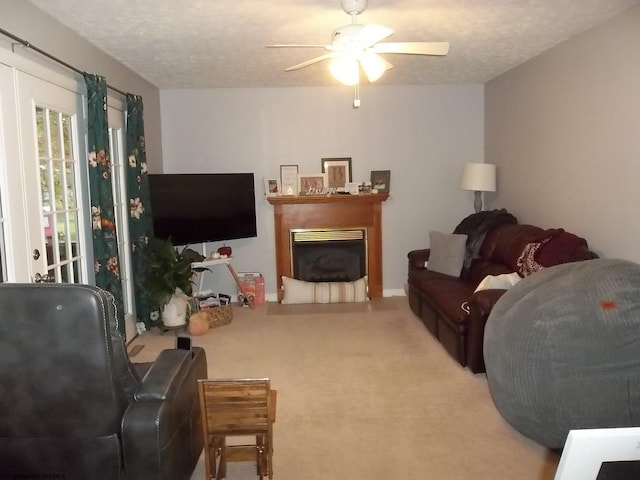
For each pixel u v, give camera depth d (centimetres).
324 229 623
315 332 496
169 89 605
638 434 94
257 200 625
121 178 473
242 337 486
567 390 241
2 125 283
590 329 241
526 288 280
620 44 362
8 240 289
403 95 621
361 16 354
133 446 194
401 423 312
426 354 428
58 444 194
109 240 393
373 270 632
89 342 181
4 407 186
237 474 263
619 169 370
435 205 636
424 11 348
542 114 479
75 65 380
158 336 497
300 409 332
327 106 617
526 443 287
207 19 354
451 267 521
